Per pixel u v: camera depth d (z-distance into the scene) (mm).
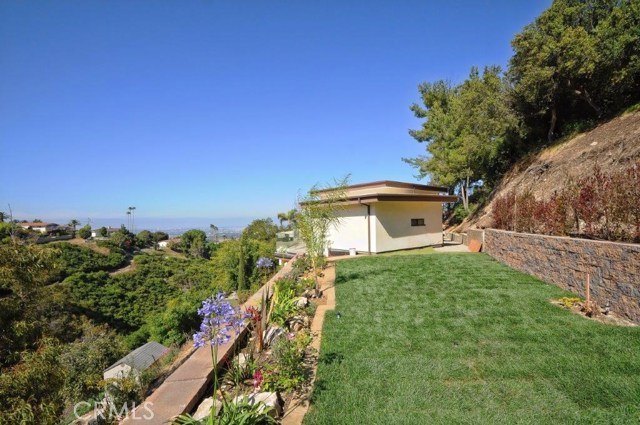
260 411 2941
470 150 20797
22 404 3051
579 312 5621
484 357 4125
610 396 3164
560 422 2840
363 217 14867
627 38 13422
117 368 8969
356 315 5910
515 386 3432
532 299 6414
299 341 4137
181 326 14945
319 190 8797
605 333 4633
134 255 49531
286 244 19594
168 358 8789
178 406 2922
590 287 6156
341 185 8719
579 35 14789
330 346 4605
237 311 3812
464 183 26406
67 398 6016
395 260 11711
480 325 5191
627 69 13648
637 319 4996
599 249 5906
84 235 54375
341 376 3762
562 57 15430
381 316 5812
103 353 9195
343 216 15695
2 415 2924
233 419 2621
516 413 2988
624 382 3371
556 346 4316
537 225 9164
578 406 3055
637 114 12891
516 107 19000
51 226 61156
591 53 14258
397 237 15320
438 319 5547
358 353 4363
